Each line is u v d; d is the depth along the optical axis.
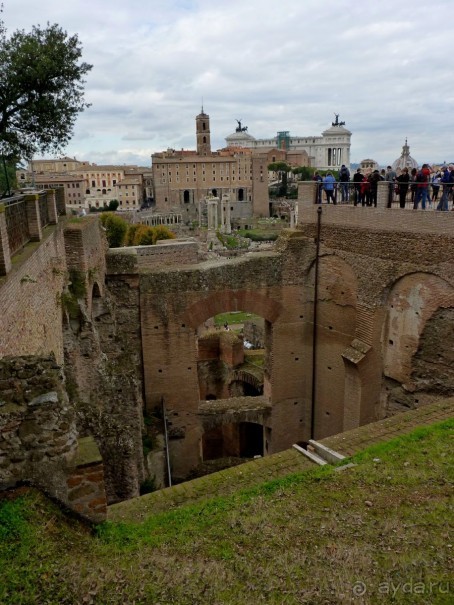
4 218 10.09
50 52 23.52
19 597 7.35
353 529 9.70
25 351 10.79
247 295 23.97
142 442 21.75
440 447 12.76
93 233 20.44
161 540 9.41
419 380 20.19
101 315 21.23
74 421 9.51
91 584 7.85
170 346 23.84
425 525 9.73
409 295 19.89
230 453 30.11
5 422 8.80
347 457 12.94
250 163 178.25
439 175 23.44
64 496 9.28
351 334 22.69
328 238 22.98
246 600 7.81
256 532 9.66
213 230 131.50
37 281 12.43
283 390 25.27
